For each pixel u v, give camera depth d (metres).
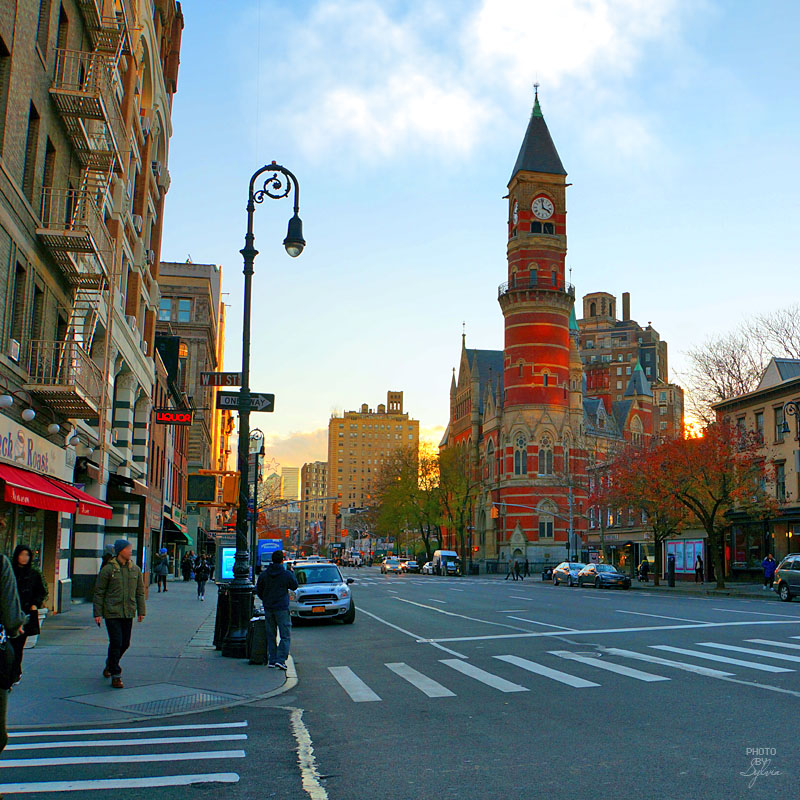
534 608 27.14
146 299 36.28
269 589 13.41
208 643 16.62
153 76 33.84
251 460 49.47
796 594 31.47
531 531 89.44
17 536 19.17
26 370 17.89
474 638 17.86
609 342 163.12
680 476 42.00
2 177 15.73
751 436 43.59
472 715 9.30
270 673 12.60
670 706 9.51
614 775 6.61
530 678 11.95
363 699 10.57
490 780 6.54
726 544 51.00
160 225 39.34
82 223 19.52
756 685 10.84
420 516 99.19
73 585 27.47
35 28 17.62
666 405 152.38
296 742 8.03
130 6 27.67
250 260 16.22
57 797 6.06
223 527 71.75
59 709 9.66
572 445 91.81
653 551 62.34
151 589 37.62
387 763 7.15
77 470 24.19
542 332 92.06
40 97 18.53
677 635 17.48
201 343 66.25
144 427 36.22
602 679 11.65
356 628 21.17
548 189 94.38
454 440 120.38
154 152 36.59
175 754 7.50
